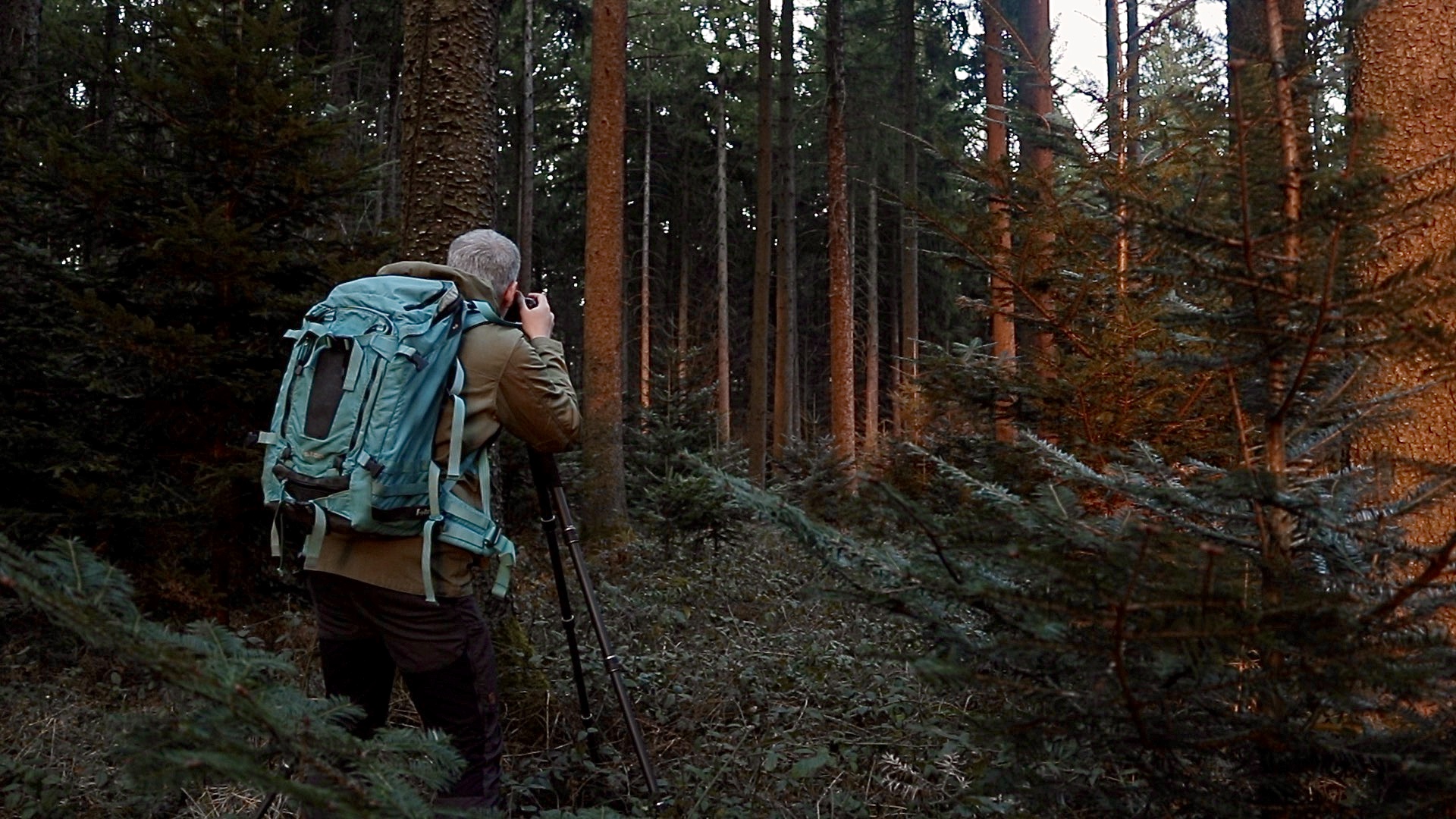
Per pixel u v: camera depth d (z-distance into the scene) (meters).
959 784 3.28
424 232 4.29
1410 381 2.91
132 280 4.98
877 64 25.22
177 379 4.73
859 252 31.44
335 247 5.31
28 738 3.57
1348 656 1.55
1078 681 1.81
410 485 2.46
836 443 9.98
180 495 4.79
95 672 4.37
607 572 7.62
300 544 5.03
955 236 4.40
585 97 26.36
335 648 2.72
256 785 1.27
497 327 2.69
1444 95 3.04
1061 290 4.27
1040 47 4.75
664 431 11.07
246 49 4.82
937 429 4.32
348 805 1.31
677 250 33.47
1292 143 1.84
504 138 26.75
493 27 4.49
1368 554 1.81
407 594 2.52
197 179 4.93
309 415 2.48
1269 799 1.78
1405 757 1.65
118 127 5.14
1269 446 1.96
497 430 2.70
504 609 4.27
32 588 1.22
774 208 32.91
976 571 1.82
